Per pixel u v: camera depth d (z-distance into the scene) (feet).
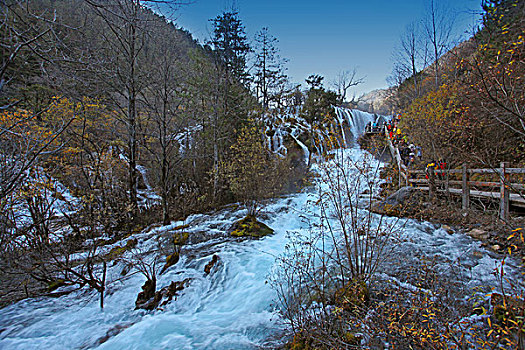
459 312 10.58
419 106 32.19
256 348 11.19
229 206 41.52
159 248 24.90
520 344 6.40
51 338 13.16
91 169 33.63
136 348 12.08
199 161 48.62
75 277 19.45
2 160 16.12
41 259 17.58
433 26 57.62
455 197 26.61
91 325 14.20
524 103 14.52
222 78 47.16
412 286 13.44
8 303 16.43
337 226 23.47
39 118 26.14
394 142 37.63
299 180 46.75
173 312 15.26
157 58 35.96
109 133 37.58
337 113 84.33
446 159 28.66
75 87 20.47
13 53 12.74
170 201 41.11
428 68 64.13
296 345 10.24
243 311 14.66
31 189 20.53
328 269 16.21
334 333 10.25
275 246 23.75
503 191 18.88
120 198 35.83
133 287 18.07
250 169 34.68
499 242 17.33
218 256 21.83
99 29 27.43
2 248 16.83
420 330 8.30
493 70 14.39
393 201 27.04
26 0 12.87
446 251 17.78
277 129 71.41
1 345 12.65
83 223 28.81
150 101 40.65
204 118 48.83
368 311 11.17
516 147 23.59
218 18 50.60
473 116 24.44
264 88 79.51
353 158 17.81
